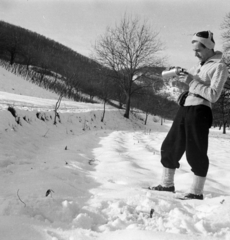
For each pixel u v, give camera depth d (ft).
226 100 61.52
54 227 5.33
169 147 9.80
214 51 9.89
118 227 5.76
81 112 46.62
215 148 34.96
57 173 10.01
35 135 21.86
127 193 8.20
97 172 12.17
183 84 9.96
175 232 5.58
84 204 6.87
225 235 5.57
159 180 11.92
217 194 10.07
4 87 86.69
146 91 80.23
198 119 9.13
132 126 68.44
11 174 9.29
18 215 5.67
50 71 172.55
